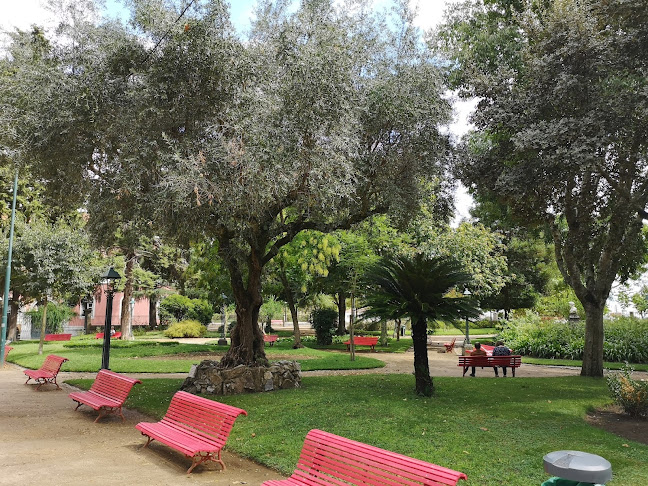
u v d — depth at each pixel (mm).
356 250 19562
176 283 39875
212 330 46781
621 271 14969
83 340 29031
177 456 6648
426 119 10938
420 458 6094
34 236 20047
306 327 55031
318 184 8867
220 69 8914
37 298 20719
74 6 9938
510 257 33062
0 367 17422
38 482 5434
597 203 13422
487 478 5387
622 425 8430
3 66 10422
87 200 10750
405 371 16547
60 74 9062
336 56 9367
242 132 8508
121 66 9398
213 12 8930
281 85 9125
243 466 6176
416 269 10594
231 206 8820
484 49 14453
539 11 13086
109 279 13812
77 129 9328
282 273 23469
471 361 14352
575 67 10805
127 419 8992
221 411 6293
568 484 3072
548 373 16172
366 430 7379
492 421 8062
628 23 10445
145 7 9266
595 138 9711
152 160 9000
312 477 4691
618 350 19406
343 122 9188
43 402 10750
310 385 12406
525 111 11445
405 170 11297
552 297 33062
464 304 10430
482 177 13180
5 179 24031
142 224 9742
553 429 7570
